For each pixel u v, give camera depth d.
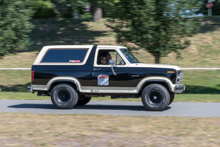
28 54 25.44
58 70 9.40
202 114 8.23
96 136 5.80
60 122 7.06
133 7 15.02
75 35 28.56
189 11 15.34
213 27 29.95
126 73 9.04
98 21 32.22
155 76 8.89
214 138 5.60
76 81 9.29
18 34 16.92
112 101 11.64
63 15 36.03
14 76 21.53
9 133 6.10
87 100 10.52
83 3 22.98
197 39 27.75
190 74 21.45
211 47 26.33
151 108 8.86
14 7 16.72
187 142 5.36
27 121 7.21
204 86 19.38
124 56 9.20
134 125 6.68
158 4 15.06
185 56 24.98
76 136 5.82
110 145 5.23
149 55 24.55
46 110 9.18
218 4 35.00
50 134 5.99
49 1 33.97
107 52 9.35
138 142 5.38
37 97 12.77
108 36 27.89
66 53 9.52
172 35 15.39
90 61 9.30
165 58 24.62
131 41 16.23
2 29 16.30
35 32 29.66
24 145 5.30
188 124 6.75
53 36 28.59
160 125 6.67
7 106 10.17
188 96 12.69
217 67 22.70
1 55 16.97
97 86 9.21
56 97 9.38
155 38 15.30
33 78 9.55
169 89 8.80
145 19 15.06
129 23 15.71
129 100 11.90
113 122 7.02
